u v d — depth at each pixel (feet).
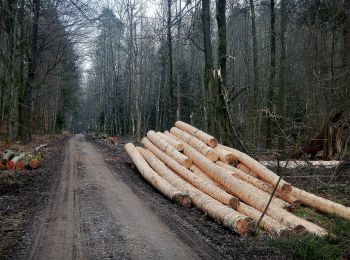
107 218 28.71
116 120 174.81
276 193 33.06
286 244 22.41
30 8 86.74
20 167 52.01
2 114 86.63
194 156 39.47
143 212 30.66
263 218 26.86
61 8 84.07
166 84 121.08
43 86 150.10
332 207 30.86
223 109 48.01
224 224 26.66
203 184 34.17
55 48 108.37
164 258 21.08
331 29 51.37
